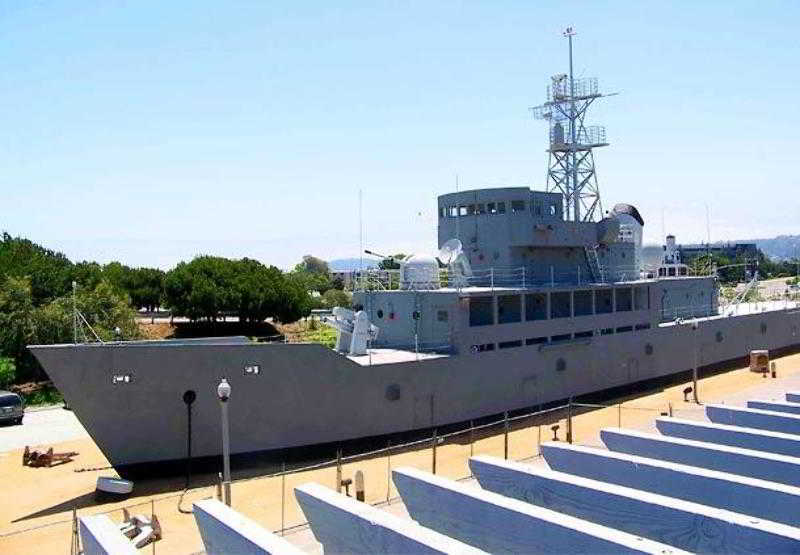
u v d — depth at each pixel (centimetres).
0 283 5956
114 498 2581
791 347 6191
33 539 2212
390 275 3831
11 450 3447
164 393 2652
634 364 4322
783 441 2417
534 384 3656
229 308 8550
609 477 2127
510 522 1638
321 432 2912
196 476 2758
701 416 3647
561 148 4434
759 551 1485
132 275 9900
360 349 3253
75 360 2527
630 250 4553
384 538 1524
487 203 3859
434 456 2550
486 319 3659
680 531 1634
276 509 2373
